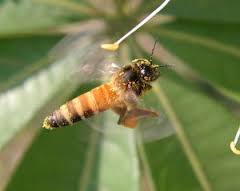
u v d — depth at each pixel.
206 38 0.15
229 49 0.15
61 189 0.14
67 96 0.14
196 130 0.14
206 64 0.15
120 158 0.14
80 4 0.15
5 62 0.15
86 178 0.14
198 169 0.14
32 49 0.15
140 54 0.15
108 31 0.15
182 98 0.14
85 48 0.15
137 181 0.14
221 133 0.14
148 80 0.13
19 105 0.14
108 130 0.14
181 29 0.15
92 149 0.14
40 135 0.14
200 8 0.14
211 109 0.14
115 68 0.13
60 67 0.14
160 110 0.14
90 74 0.13
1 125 0.14
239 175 0.14
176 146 0.14
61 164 0.14
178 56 0.15
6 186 0.14
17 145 0.17
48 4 0.15
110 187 0.14
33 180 0.14
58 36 0.15
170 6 0.14
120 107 0.13
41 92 0.14
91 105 0.13
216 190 0.14
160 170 0.14
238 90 0.15
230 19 0.14
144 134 0.13
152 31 0.15
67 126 0.14
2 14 0.15
